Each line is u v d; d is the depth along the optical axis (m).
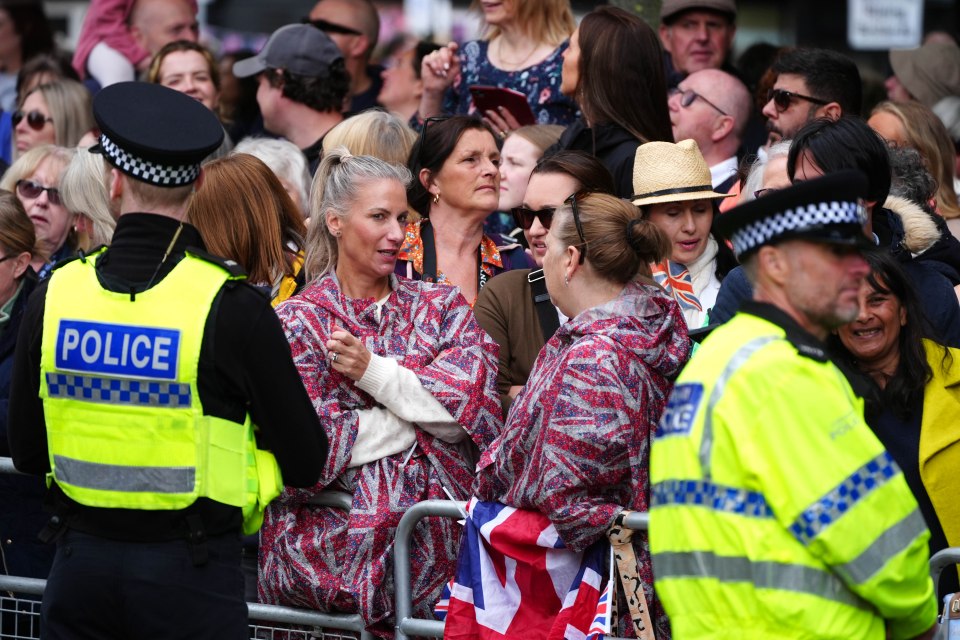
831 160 15.81
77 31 44.34
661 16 27.58
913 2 37.22
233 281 13.93
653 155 18.95
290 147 21.83
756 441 11.36
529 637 15.52
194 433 13.77
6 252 19.81
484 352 17.52
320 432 14.41
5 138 29.86
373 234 17.27
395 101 29.28
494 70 24.84
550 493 14.97
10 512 19.03
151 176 13.98
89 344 13.90
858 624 11.46
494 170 19.64
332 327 17.23
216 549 13.97
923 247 17.69
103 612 13.90
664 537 11.95
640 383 15.21
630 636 15.38
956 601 13.48
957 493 15.11
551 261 15.84
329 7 29.53
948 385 15.34
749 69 28.73
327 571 16.91
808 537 11.20
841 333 15.41
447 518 16.98
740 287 16.84
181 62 26.84
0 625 19.06
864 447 11.40
